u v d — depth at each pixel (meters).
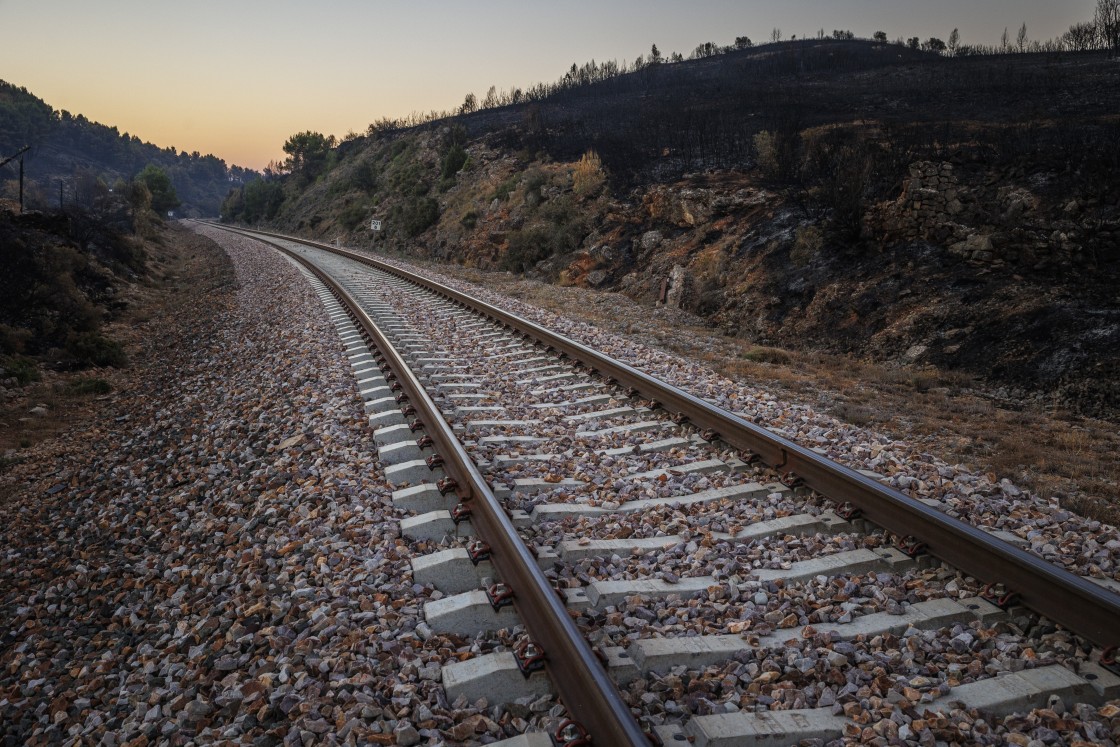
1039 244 13.62
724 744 2.82
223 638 4.02
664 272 20.72
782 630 3.63
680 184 23.84
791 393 9.68
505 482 5.62
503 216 32.38
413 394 7.42
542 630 3.47
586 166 28.95
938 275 14.70
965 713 2.96
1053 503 5.40
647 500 5.31
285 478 6.16
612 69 78.62
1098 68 36.28
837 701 3.07
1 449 9.83
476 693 3.21
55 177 188.00
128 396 12.84
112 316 20.81
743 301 17.44
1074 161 15.34
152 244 44.66
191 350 15.92
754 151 26.48
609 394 8.31
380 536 4.73
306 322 14.26
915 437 7.79
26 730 3.74
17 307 16.36
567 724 2.86
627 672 3.29
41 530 6.86
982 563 3.99
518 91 76.94
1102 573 4.25
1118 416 9.68
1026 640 3.50
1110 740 2.84
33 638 4.75
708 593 3.99
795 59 65.75
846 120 28.09
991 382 11.52
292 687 3.35
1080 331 11.48
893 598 3.93
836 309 15.45
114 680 3.97
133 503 6.93
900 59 59.91
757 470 5.79
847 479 4.93
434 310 15.43
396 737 2.94
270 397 9.24
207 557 5.29
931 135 19.58
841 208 17.30
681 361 10.59
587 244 25.23
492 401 8.30
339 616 3.83
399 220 43.44
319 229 58.59
